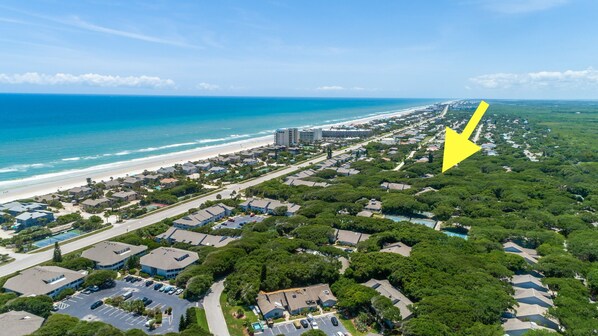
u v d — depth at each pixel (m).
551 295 111.12
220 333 94.62
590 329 87.69
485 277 111.19
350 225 159.00
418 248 132.62
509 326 93.81
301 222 159.88
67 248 143.12
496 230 148.25
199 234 150.50
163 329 95.31
